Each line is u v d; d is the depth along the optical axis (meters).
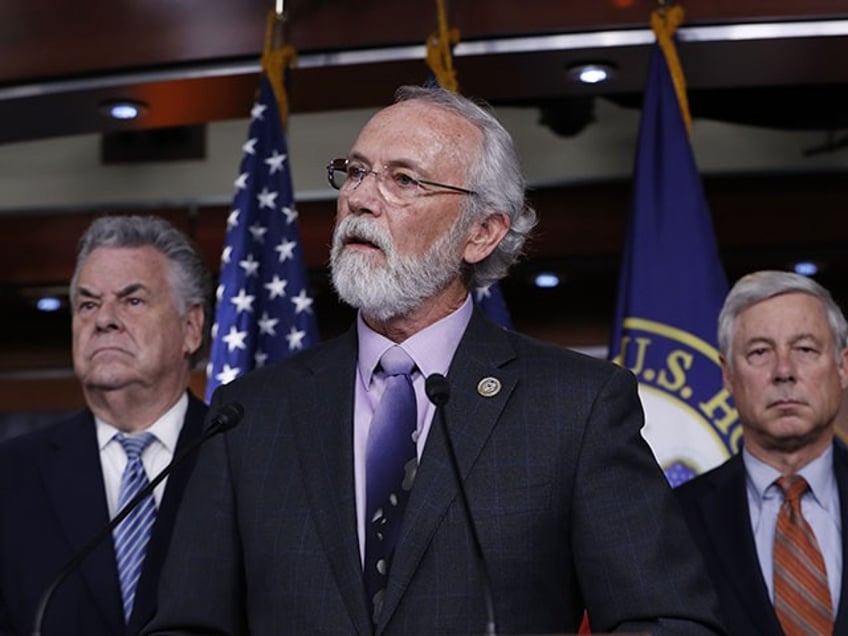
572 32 7.71
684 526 4.02
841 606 5.45
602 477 3.93
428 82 7.32
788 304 5.84
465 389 4.07
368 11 7.75
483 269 4.39
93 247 5.95
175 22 7.95
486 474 3.91
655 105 7.15
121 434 5.82
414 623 3.75
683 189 6.99
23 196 10.59
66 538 5.47
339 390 4.17
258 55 8.09
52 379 10.88
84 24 8.05
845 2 7.45
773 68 7.91
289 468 4.03
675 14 7.31
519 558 3.81
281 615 3.85
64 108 8.55
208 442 4.18
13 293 10.68
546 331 10.36
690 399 6.70
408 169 4.16
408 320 4.20
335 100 8.35
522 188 4.41
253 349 6.95
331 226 10.17
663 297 6.85
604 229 9.89
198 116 8.68
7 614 5.35
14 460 5.75
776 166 9.80
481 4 7.65
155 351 5.79
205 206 10.45
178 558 4.04
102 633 5.29
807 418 5.71
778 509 5.75
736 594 5.50
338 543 3.86
